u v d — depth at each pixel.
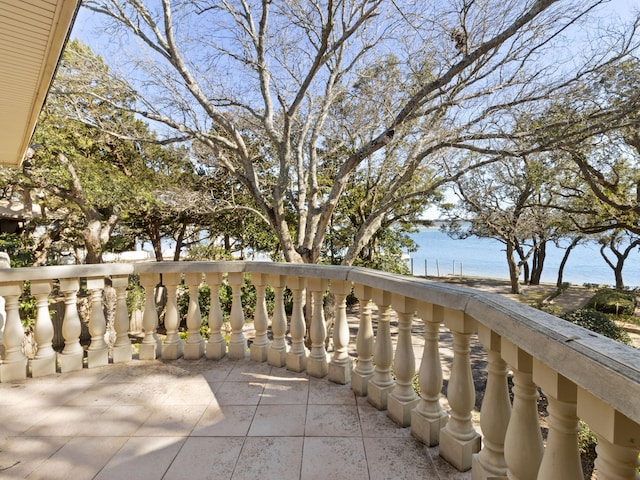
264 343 3.03
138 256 19.50
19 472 1.64
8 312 2.70
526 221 10.50
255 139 11.48
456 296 1.55
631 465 0.76
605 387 0.68
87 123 7.92
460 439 1.64
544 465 0.97
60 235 11.66
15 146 5.29
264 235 13.91
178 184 11.39
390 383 2.22
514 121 7.36
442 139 7.80
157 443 1.86
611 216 11.42
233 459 1.73
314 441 1.87
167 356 3.08
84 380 2.66
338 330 2.57
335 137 10.17
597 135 7.21
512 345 1.18
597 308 14.69
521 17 5.94
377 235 15.95
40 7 2.18
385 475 1.61
